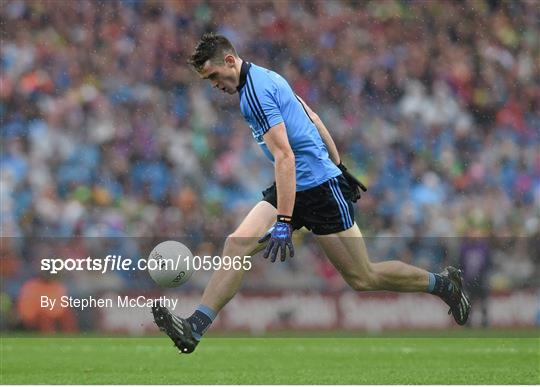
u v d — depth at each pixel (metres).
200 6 51.44
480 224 44.19
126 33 49.81
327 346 30.28
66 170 44.38
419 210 44.31
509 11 53.53
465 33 52.53
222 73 17.03
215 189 44.56
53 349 29.19
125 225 43.00
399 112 48.81
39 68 47.81
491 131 49.22
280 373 23.17
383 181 45.47
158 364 25.33
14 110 46.12
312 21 51.66
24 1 49.53
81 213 42.88
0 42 48.34
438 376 22.34
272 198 17.97
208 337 33.59
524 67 52.03
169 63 49.16
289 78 49.94
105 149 45.41
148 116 46.78
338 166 19.11
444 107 49.53
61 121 46.03
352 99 49.09
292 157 16.83
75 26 49.59
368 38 51.44
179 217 43.66
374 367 24.41
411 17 52.34
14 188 42.81
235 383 21.28
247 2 52.00
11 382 21.50
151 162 45.28
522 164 47.66
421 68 50.72
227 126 46.41
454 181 46.22
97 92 47.50
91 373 23.33
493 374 22.64
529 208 45.38
